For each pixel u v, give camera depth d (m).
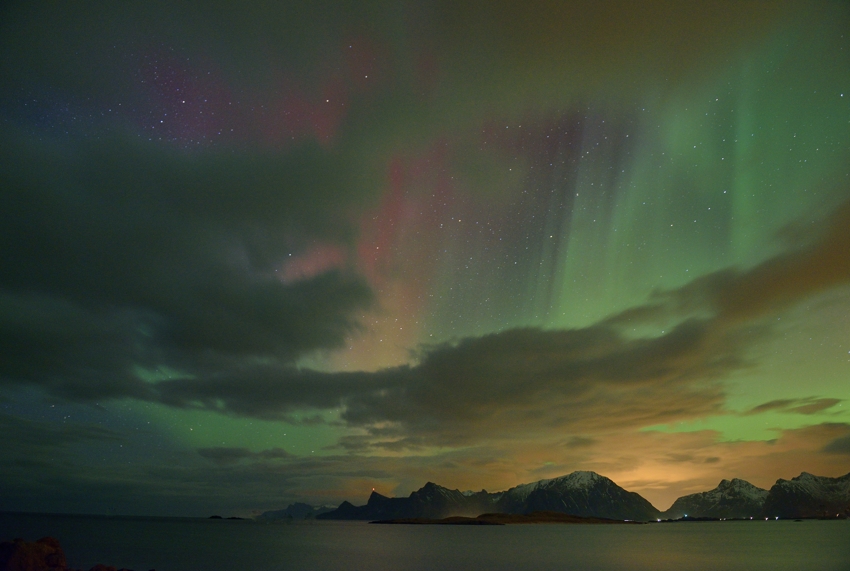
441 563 81.75
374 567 75.56
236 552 103.19
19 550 35.94
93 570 39.78
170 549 107.12
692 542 141.75
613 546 125.88
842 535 175.75
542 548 118.88
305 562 82.88
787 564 75.75
